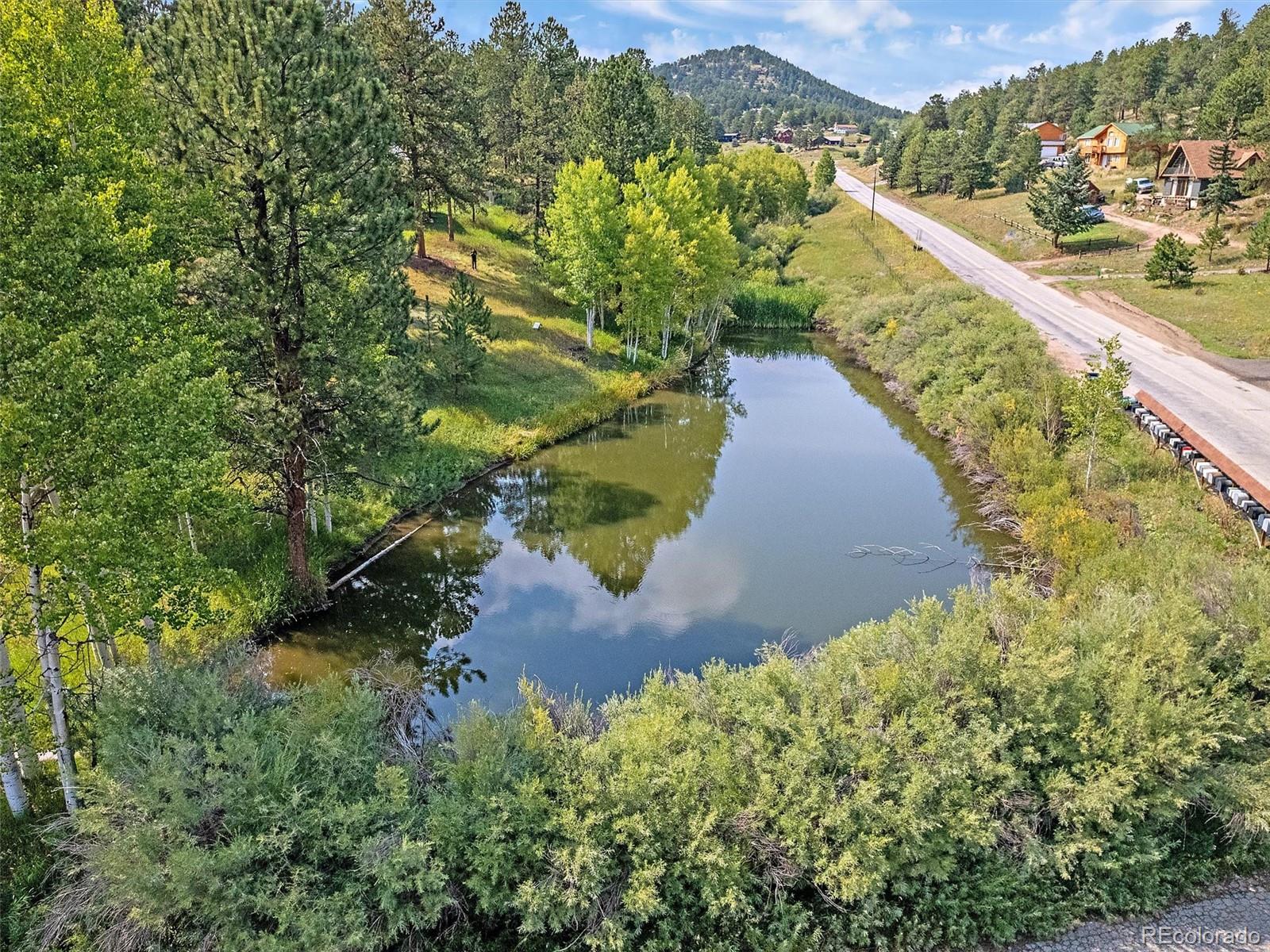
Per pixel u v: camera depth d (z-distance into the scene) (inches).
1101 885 476.1
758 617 840.9
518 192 2065.7
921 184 3949.3
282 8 645.3
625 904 427.2
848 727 483.8
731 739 491.2
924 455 1332.4
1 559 501.4
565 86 2650.1
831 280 2596.0
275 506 820.0
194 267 677.3
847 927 451.2
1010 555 949.2
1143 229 2511.1
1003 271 2282.2
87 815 413.1
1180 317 1689.2
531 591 912.9
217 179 655.8
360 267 775.1
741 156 3592.5
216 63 647.1
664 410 1592.0
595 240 1627.7
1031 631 542.6
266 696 544.7
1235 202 2464.3
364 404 766.5
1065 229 2399.1
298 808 430.9
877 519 1090.1
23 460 411.2
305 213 701.3
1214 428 1065.5
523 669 755.4
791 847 450.6
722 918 446.3
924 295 1878.7
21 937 410.9
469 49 2564.0
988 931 453.7
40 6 525.7
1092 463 973.8
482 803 444.1
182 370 470.0
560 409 1441.9
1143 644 538.0
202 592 514.6
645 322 1721.2
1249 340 1514.5
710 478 1254.9
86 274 455.8
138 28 959.6
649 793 449.7
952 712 490.6
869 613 844.6
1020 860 476.1
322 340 731.4
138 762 444.5
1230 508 874.8
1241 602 580.1
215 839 421.4
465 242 2026.3
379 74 1423.5
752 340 2224.4
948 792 464.8
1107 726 502.0
